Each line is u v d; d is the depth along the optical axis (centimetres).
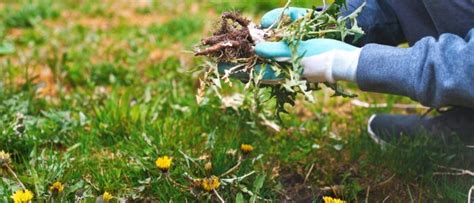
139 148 211
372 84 167
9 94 247
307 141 225
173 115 240
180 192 187
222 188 185
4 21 346
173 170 198
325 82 174
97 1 391
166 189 188
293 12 185
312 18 180
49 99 259
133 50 309
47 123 231
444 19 178
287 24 180
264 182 193
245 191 182
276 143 225
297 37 170
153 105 244
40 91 260
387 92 169
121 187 196
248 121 229
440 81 161
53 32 332
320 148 221
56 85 275
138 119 233
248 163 197
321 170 211
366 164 210
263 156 212
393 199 198
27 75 257
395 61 165
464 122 210
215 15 361
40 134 221
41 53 306
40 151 217
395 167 206
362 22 197
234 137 214
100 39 325
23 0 382
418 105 254
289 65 170
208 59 184
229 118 229
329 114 249
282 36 173
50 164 199
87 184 194
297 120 242
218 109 235
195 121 232
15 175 187
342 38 174
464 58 161
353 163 215
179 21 341
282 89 184
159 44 317
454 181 199
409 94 166
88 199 179
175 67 287
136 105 238
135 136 218
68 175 195
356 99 263
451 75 161
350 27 194
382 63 165
